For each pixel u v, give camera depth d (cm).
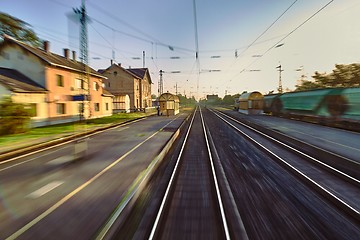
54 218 516
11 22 3167
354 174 800
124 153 1179
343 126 1955
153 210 556
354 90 1838
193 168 921
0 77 1973
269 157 1087
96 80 3275
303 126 2186
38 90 2142
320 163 890
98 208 563
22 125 1731
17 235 452
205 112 5488
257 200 603
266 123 2486
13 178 800
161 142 1488
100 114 3388
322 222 491
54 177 806
